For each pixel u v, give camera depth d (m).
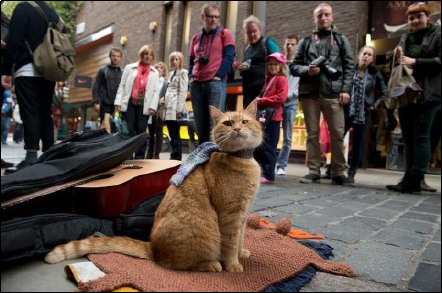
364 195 4.46
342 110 5.13
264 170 4.96
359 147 5.49
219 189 1.65
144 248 1.73
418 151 4.72
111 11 15.86
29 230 1.57
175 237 1.58
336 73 4.97
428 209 3.67
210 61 4.45
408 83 4.43
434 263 2.00
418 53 4.58
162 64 7.14
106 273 1.50
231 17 10.92
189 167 1.71
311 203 3.68
